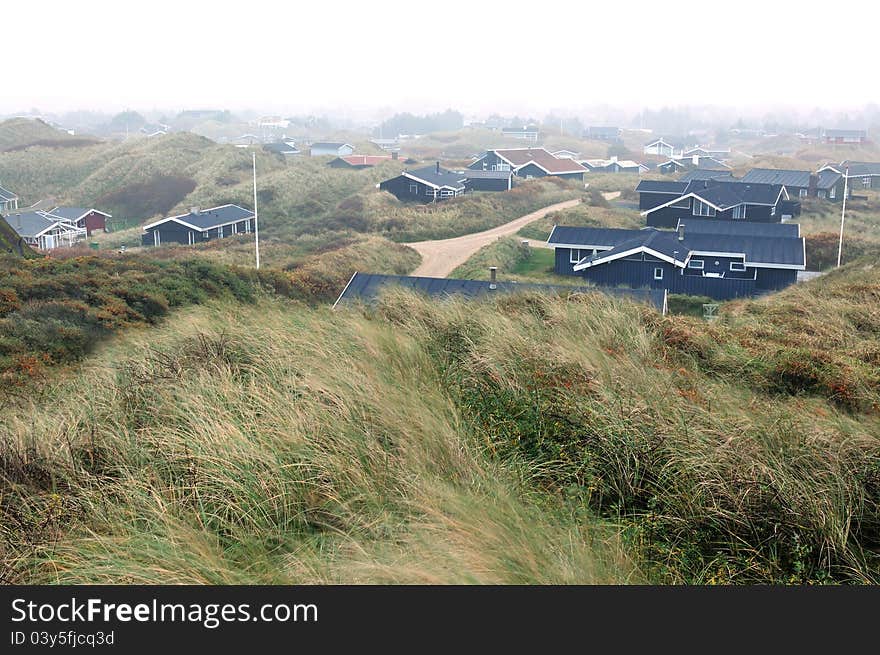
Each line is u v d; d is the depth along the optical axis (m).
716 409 7.16
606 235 44.09
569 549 4.57
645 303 13.70
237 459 5.37
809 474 5.64
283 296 24.08
